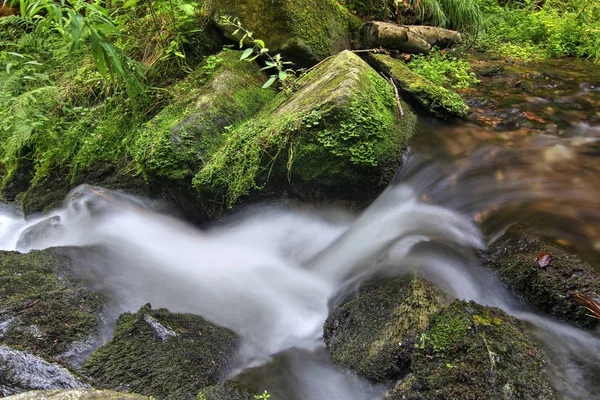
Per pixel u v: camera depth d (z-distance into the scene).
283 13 4.43
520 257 2.87
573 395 2.13
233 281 3.58
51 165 5.06
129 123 4.71
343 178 3.58
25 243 4.26
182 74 4.80
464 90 5.17
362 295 2.87
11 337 2.61
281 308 3.27
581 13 7.05
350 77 3.67
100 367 2.45
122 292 3.29
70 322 2.81
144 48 5.13
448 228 3.34
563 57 6.52
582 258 2.72
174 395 2.35
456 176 3.75
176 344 2.67
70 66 5.93
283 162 3.57
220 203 3.81
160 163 3.82
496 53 6.56
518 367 2.19
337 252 3.59
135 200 4.47
